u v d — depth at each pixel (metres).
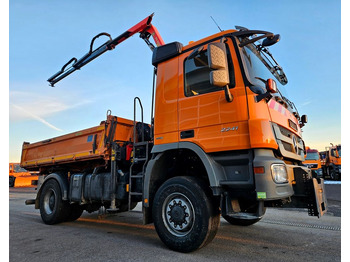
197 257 3.30
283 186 2.99
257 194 2.87
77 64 7.28
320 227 5.11
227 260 3.19
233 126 3.23
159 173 4.02
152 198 3.92
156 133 4.04
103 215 6.24
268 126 3.07
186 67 3.97
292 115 4.14
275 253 3.48
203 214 3.27
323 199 3.43
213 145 3.33
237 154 3.21
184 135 3.68
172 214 3.59
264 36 3.41
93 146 5.47
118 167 5.25
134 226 5.66
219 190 3.24
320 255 3.40
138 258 3.29
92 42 7.00
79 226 5.77
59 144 6.73
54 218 5.91
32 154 7.79
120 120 5.50
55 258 3.40
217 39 3.76
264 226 5.22
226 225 5.33
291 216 6.39
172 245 3.50
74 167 6.53
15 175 25.27
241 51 3.51
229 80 3.43
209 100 3.52
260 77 3.68
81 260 3.28
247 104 3.18
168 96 4.04
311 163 17.48
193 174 4.07
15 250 3.82
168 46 4.25
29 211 8.74
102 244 4.04
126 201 5.13
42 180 6.90
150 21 6.01
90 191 5.45
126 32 6.31
